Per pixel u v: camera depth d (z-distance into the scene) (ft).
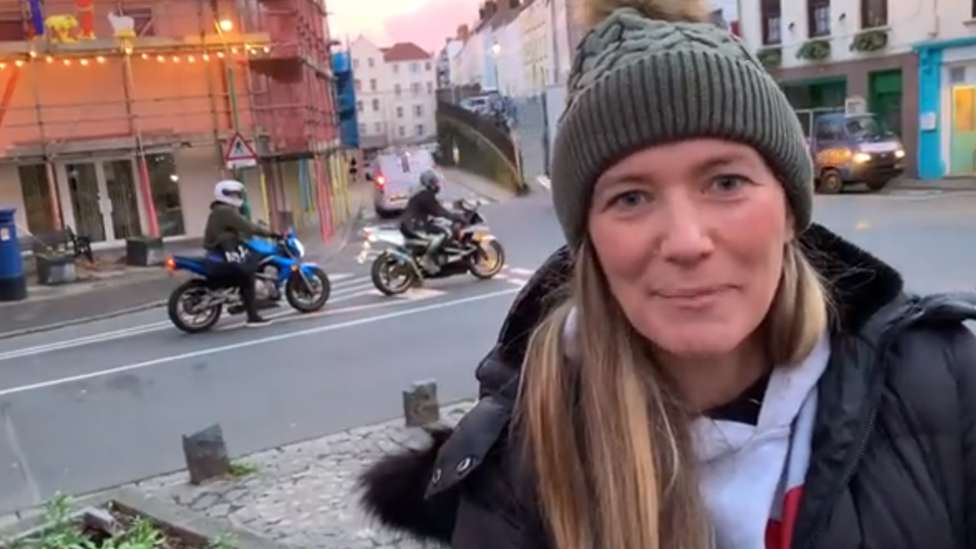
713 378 3.53
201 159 61.26
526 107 121.19
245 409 21.29
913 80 71.92
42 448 19.69
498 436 3.83
